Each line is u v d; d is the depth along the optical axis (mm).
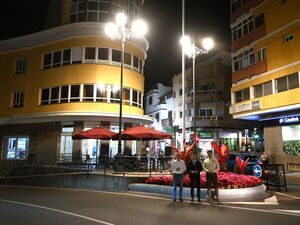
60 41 26656
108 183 16344
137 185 15016
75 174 17938
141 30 19109
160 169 19375
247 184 13289
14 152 28188
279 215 9422
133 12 28094
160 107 47875
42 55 27766
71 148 25078
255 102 27609
